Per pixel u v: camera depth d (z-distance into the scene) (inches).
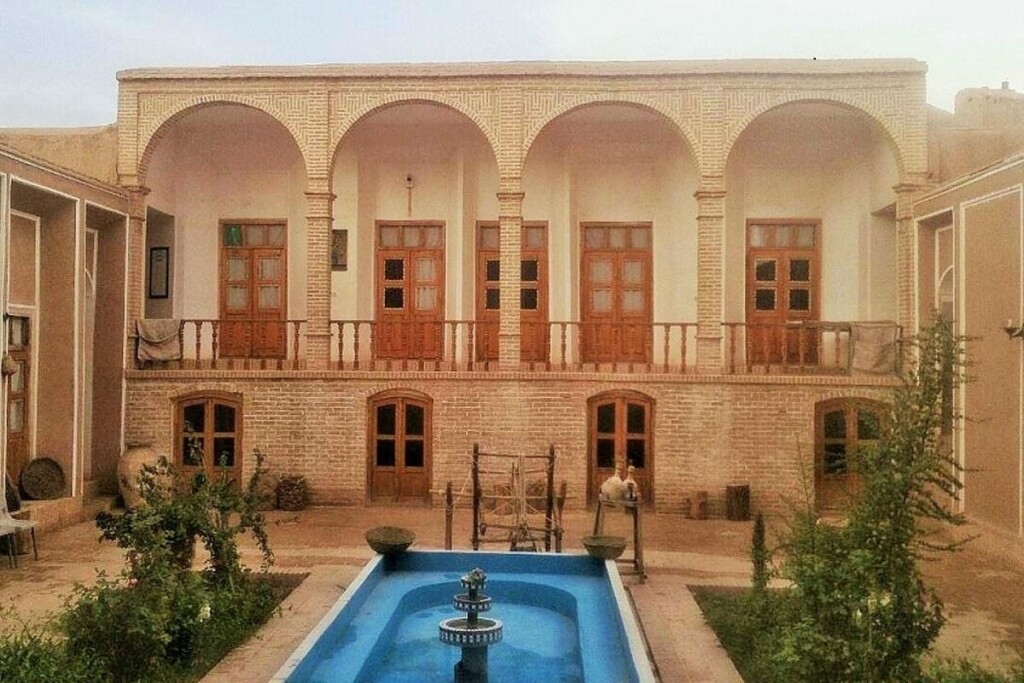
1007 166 463.2
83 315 557.0
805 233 682.2
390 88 610.2
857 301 666.2
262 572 399.2
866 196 660.1
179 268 692.1
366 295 690.8
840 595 268.4
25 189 505.7
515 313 601.3
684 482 586.2
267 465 602.2
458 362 670.5
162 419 609.0
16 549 461.1
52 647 288.5
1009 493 460.8
